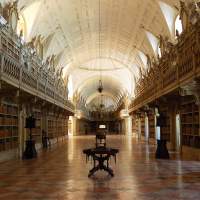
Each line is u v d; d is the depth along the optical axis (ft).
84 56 109.91
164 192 22.16
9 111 47.11
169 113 62.18
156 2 58.23
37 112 67.92
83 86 156.25
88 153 30.50
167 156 45.80
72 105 124.88
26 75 47.29
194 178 28.17
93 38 90.79
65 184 25.77
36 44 66.90
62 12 65.87
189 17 43.93
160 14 60.80
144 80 88.58
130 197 20.66
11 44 45.16
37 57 62.80
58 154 54.29
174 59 48.19
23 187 24.66
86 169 34.99
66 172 32.76
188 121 49.39
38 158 48.03
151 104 75.46
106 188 23.86
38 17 60.59
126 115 148.25
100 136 44.19
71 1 62.80
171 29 60.90
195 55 34.83
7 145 46.16
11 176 30.45
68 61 104.53
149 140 89.97
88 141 98.84
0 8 44.91
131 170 33.76
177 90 45.55
